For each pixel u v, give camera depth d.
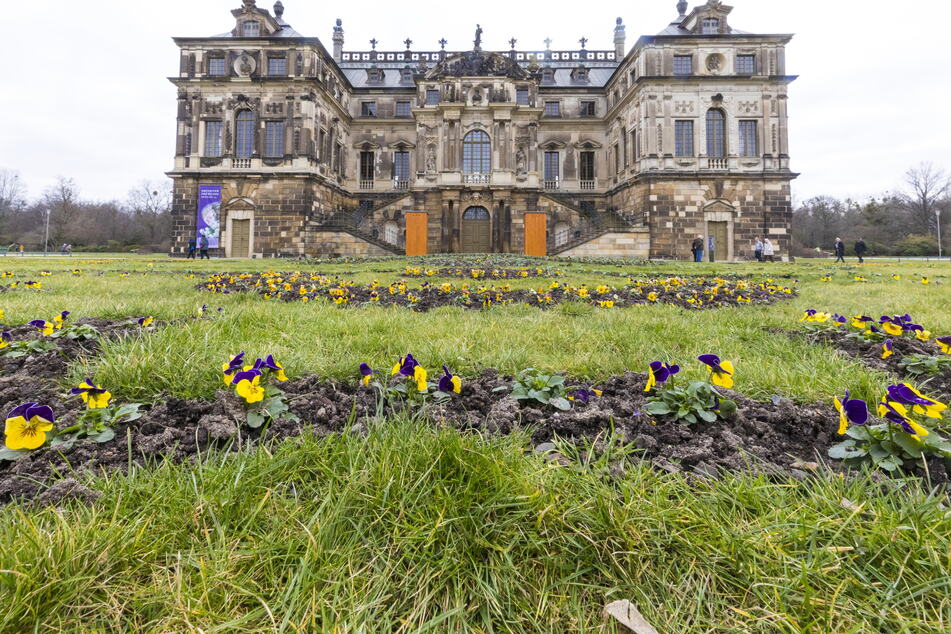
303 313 5.71
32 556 1.49
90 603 1.45
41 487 1.95
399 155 44.50
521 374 3.16
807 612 1.44
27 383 3.12
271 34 37.34
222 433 2.36
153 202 94.75
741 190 35.53
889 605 1.46
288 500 1.88
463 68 37.78
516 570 1.62
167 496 1.84
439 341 4.23
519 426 2.62
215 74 36.47
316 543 1.62
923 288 10.34
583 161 44.25
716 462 2.25
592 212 41.19
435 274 13.90
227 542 1.67
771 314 6.50
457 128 37.62
